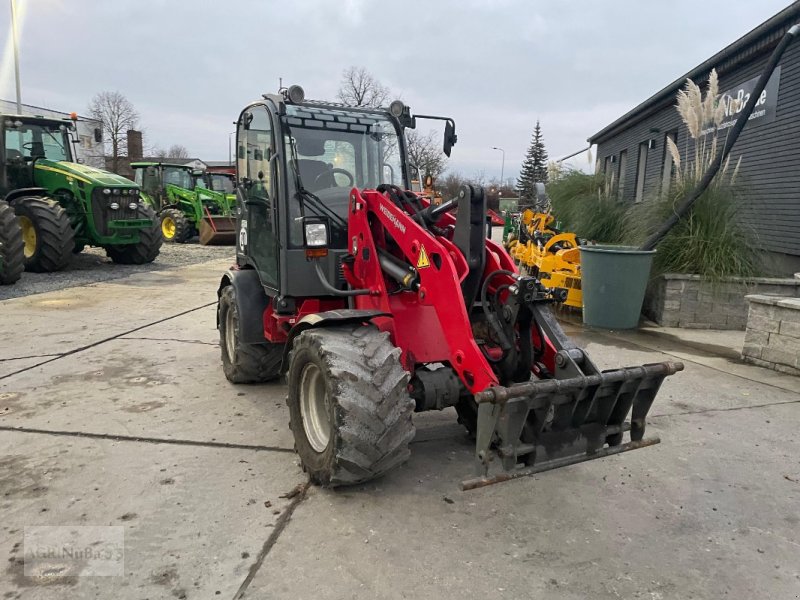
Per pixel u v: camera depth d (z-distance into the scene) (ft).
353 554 9.37
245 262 17.51
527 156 184.24
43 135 42.27
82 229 42.22
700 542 10.00
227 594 8.42
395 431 10.47
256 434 13.88
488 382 9.86
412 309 12.47
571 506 11.02
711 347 22.90
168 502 10.81
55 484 11.41
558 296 11.10
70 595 8.35
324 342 10.81
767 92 32.63
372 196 12.66
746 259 26.78
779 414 15.71
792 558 9.62
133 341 22.12
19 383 17.21
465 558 9.36
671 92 45.06
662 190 29.30
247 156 16.56
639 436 10.92
